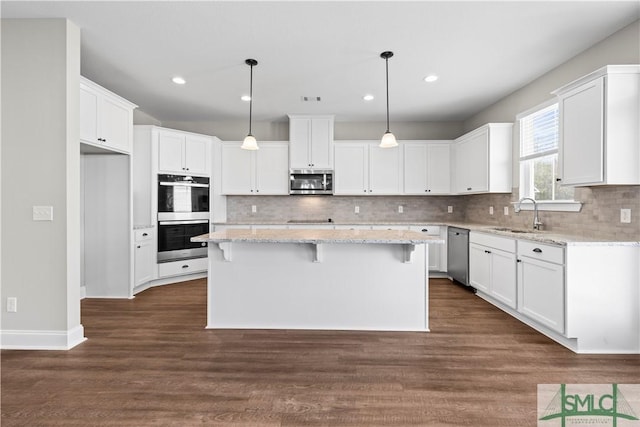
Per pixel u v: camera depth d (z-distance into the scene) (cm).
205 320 318
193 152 484
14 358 236
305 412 177
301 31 274
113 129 347
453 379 210
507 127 420
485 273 375
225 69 350
